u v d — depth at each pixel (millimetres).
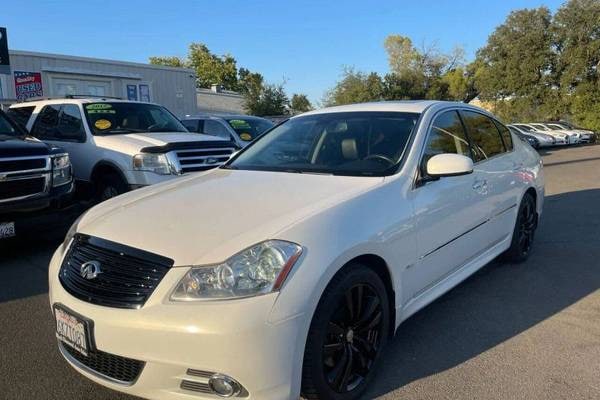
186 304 2461
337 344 2816
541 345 3668
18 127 6789
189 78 23594
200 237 2713
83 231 3088
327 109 4676
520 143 5621
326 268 2648
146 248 2689
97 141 7543
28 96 12523
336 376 2816
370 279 2994
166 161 7000
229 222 2842
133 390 2588
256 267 2514
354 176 3512
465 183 4066
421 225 3447
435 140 3980
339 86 44812
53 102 8586
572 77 36438
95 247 2879
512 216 5094
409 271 3375
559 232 6992
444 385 3152
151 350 2479
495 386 3133
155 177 6934
